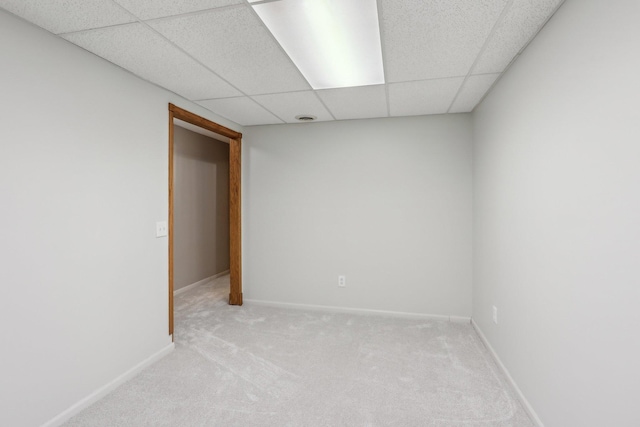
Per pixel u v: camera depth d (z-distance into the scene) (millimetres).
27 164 1570
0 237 1464
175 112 2598
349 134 3443
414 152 3279
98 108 1942
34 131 1600
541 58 1632
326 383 2119
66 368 1760
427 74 2207
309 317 3357
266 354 2525
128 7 1447
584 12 1264
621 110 1064
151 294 2371
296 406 1882
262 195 3725
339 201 3496
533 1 1406
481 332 2787
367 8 1484
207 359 2447
